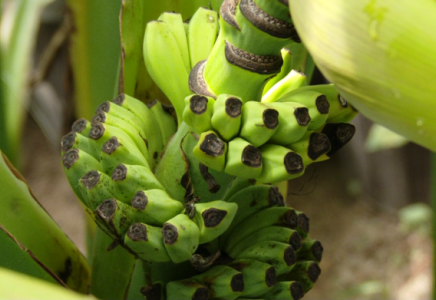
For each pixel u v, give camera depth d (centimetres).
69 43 107
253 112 80
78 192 87
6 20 143
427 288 365
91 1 105
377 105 72
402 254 405
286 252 87
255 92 84
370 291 356
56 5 303
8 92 107
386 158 439
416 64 71
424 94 71
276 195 91
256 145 81
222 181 86
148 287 88
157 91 98
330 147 83
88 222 112
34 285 64
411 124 72
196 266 86
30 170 450
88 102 109
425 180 437
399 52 71
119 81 95
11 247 86
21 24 126
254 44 81
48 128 197
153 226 83
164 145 92
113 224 82
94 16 105
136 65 96
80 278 98
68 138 88
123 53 94
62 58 278
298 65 99
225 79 83
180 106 89
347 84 72
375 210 460
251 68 82
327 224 454
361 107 73
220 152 80
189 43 91
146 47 88
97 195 84
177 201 84
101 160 85
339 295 379
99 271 95
